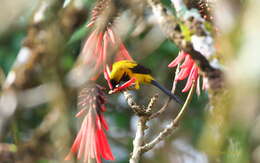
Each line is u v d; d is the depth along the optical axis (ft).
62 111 14.82
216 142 12.73
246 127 10.41
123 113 45.29
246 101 10.27
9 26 15.88
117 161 41.78
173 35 15.14
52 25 15.44
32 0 16.17
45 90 14.85
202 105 42.73
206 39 14.60
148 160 40.65
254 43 10.27
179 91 42.57
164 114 41.91
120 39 17.84
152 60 39.68
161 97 41.52
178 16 15.49
